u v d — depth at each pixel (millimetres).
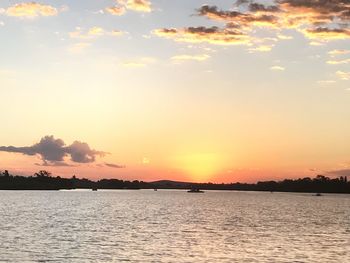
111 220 115438
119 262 53938
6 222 105312
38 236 77375
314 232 89062
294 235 83188
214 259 56750
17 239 72750
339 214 153625
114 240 73188
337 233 87438
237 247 66500
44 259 54938
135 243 69812
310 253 61438
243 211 168750
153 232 86250
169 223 107688
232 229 93875
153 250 62906
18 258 55312
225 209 182500
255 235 82625
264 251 62906
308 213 159250
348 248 66188
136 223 106938
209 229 93375
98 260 54969
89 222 108438
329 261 55906
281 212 164625
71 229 90312
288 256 59094
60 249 62656
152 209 175125
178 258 57125
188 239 75625
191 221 114625
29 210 159125
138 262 54125
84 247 64875
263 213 156375
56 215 133375
